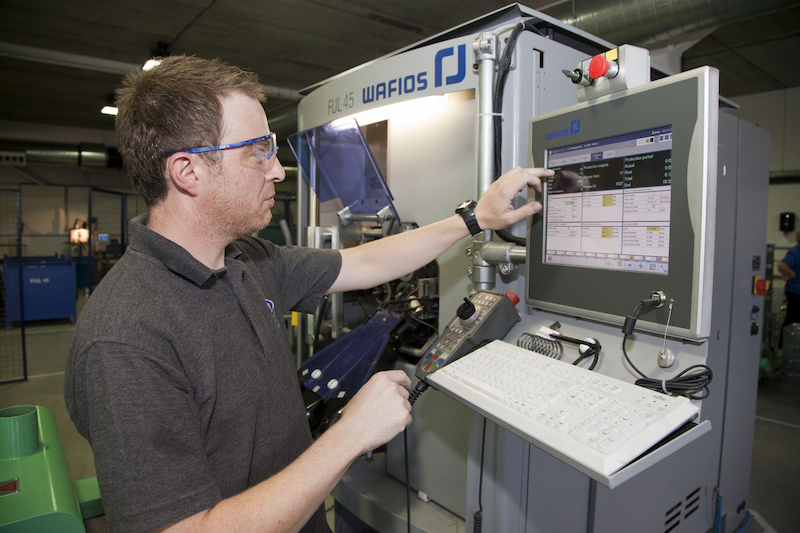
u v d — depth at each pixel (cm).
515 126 109
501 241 110
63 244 901
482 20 117
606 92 81
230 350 70
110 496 50
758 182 169
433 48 120
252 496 56
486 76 106
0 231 836
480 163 108
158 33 458
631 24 235
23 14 412
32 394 372
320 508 90
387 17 423
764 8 208
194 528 52
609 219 83
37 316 624
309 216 181
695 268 69
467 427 125
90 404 53
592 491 126
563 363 76
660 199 74
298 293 100
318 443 63
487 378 77
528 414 65
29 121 799
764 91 586
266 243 98
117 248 892
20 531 76
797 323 379
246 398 70
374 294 171
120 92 68
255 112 70
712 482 162
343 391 119
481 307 98
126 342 55
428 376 86
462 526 126
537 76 112
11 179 859
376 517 137
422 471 139
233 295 74
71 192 912
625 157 79
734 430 169
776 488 218
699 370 71
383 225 134
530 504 110
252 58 534
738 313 162
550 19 114
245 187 69
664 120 72
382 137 145
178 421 56
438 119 127
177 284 66
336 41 482
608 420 60
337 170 148
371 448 66
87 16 418
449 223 103
